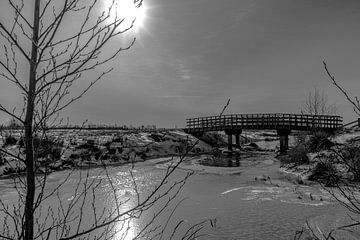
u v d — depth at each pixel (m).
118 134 33.75
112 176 19.67
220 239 8.88
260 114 36.00
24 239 1.89
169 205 12.38
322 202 12.46
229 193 14.81
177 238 8.75
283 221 10.39
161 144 35.00
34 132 2.01
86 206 11.86
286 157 26.12
